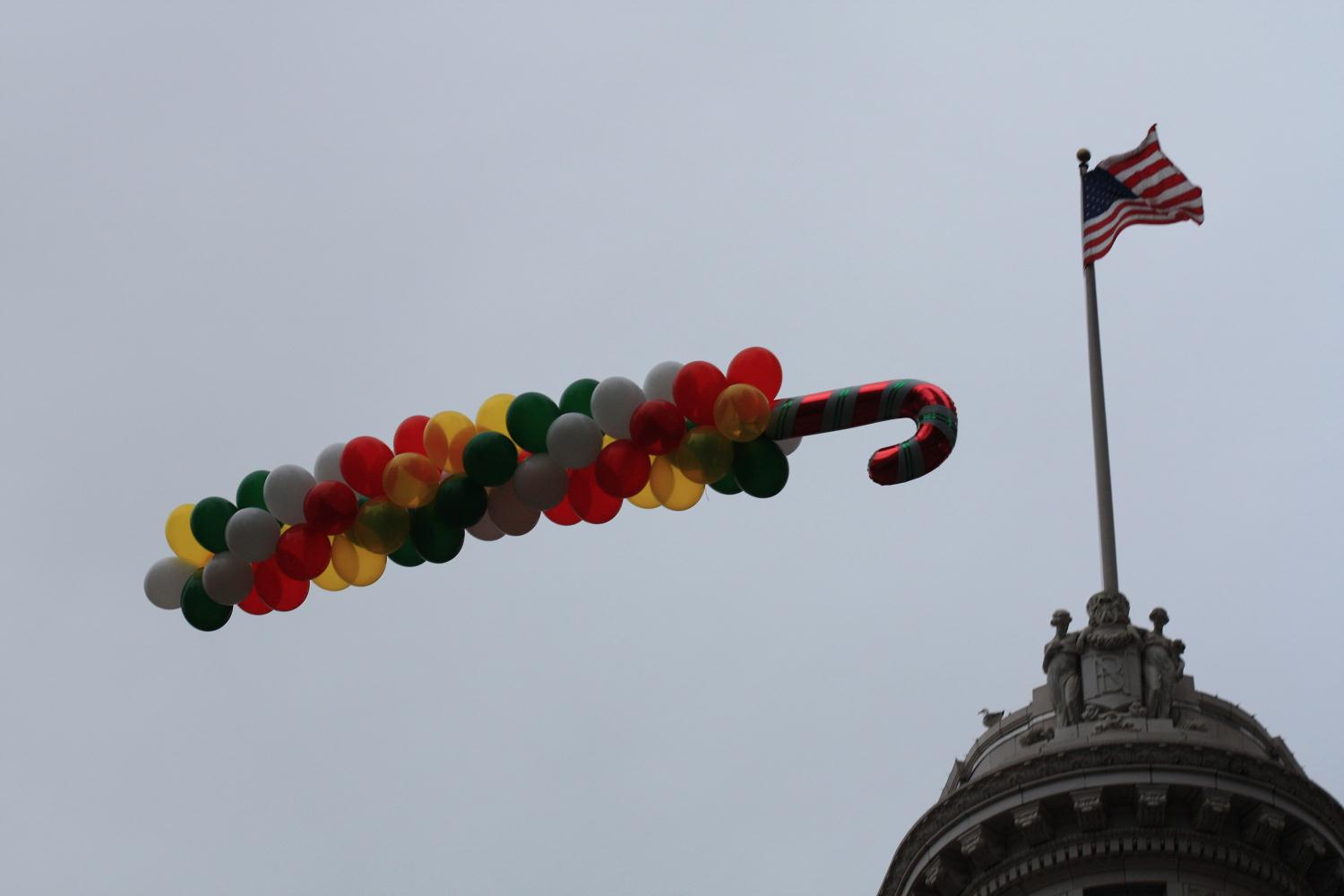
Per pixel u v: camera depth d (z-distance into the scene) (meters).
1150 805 40.62
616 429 28.89
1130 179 51.47
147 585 31.53
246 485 30.86
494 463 29.14
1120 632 43.53
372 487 29.94
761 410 28.16
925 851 42.91
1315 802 41.34
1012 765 41.84
